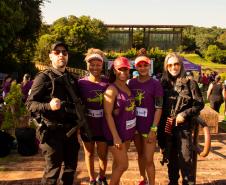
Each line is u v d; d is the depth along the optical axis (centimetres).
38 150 693
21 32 3412
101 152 462
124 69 397
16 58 3506
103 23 7088
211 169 586
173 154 459
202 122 419
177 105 421
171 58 427
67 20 6475
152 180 433
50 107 358
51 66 393
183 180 433
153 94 418
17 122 745
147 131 423
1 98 1228
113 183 412
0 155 650
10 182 520
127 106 403
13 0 2820
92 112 437
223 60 8800
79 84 436
